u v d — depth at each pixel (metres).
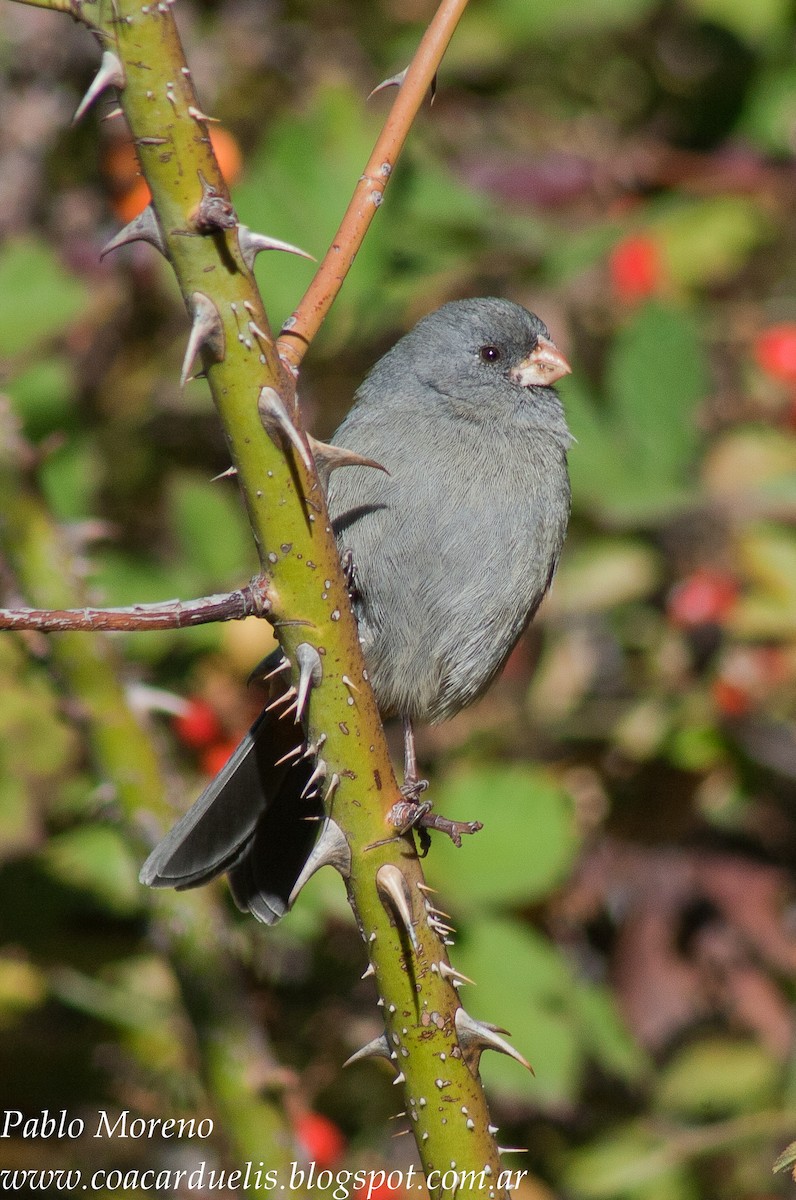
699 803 9.73
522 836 8.03
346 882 4.64
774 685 9.54
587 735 9.88
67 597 7.08
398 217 9.59
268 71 12.09
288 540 4.35
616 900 9.91
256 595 4.37
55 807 8.58
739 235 10.12
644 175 10.65
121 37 4.01
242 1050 6.88
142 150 4.09
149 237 4.15
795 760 9.71
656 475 8.82
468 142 11.39
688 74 12.02
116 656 7.18
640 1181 8.47
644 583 9.62
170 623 4.22
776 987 9.55
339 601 4.45
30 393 9.41
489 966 7.89
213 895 7.27
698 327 9.15
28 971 8.33
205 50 11.97
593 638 10.81
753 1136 8.66
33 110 11.41
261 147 9.94
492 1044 4.62
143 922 8.75
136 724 7.09
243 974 8.64
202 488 9.02
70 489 9.34
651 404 8.87
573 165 10.57
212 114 11.79
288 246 4.20
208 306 4.14
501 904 7.89
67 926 8.67
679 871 9.66
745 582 9.49
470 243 9.78
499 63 11.55
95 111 11.30
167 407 11.01
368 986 9.27
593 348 10.31
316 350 9.32
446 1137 4.64
